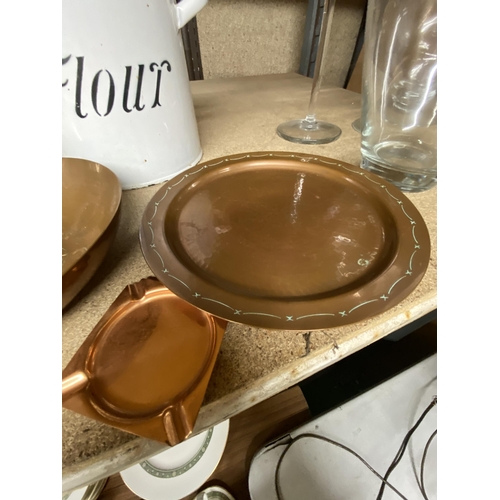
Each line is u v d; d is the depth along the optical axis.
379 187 0.38
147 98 0.38
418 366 0.65
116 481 0.51
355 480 0.53
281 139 0.59
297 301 0.24
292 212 0.35
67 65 0.32
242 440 0.57
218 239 0.31
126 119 0.37
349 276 0.27
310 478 0.53
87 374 0.22
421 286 0.32
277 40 0.95
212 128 0.61
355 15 1.01
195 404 0.21
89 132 0.37
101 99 0.35
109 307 0.27
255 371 0.25
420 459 0.55
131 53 0.34
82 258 0.25
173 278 0.25
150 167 0.42
